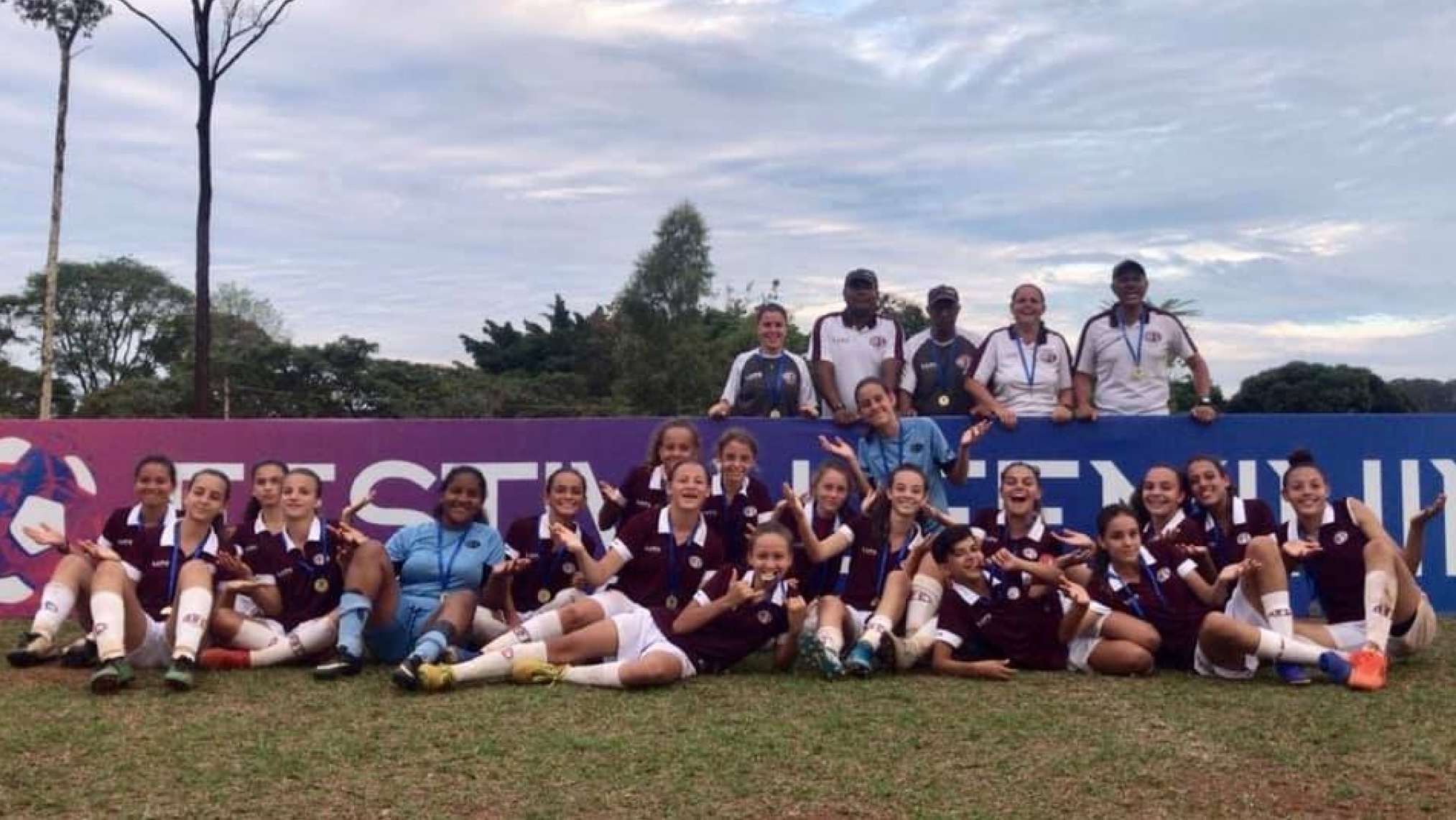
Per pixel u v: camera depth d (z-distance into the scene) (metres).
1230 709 5.07
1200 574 6.09
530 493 8.20
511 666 5.57
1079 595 5.79
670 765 4.20
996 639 6.00
